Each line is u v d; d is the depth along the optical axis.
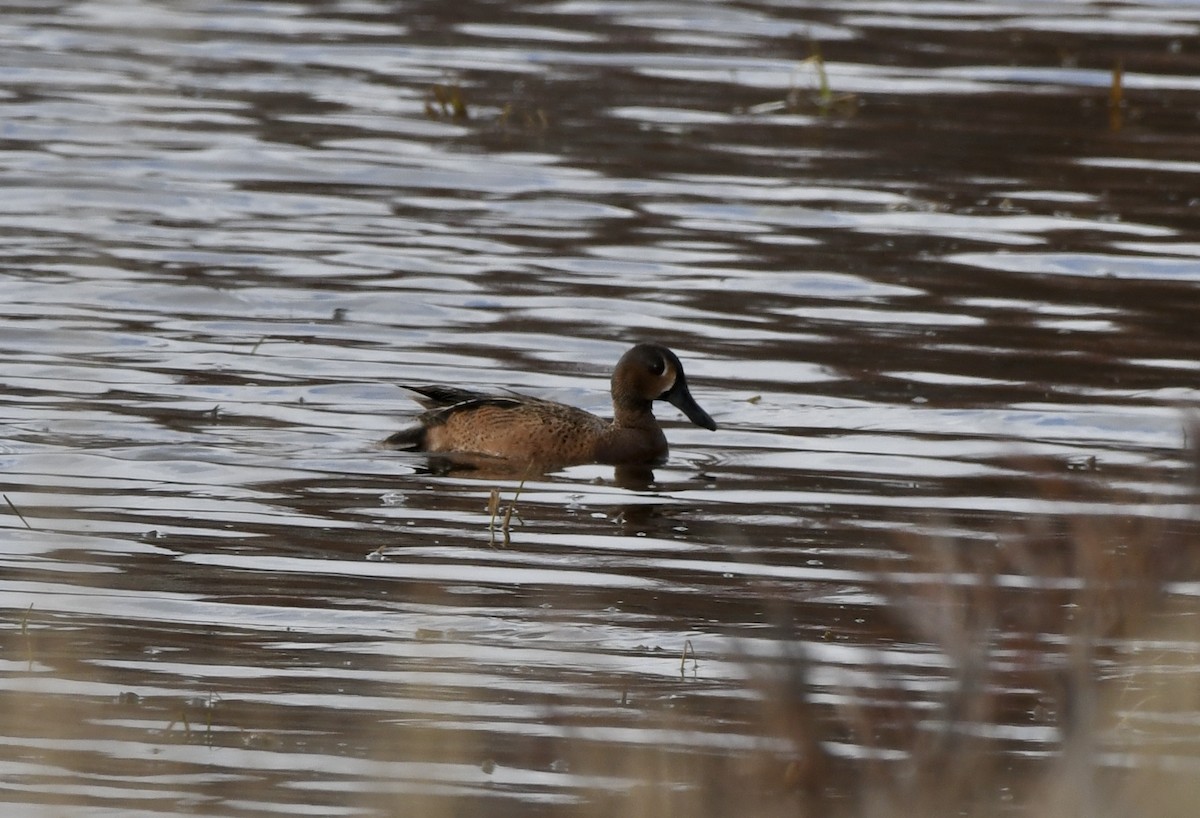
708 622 14.88
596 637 14.58
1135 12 39.91
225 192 27.98
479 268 25.00
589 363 21.83
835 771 11.56
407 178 28.97
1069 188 28.84
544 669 13.95
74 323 22.30
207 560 15.95
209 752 12.57
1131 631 12.30
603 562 16.16
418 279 24.47
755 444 19.34
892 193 28.53
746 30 38.22
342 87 33.88
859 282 24.64
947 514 17.22
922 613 12.62
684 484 18.27
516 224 26.95
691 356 21.94
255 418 19.62
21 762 12.34
